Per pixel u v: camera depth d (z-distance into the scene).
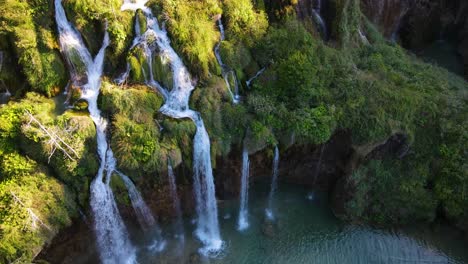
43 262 18.56
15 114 19.08
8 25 19.53
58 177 19.25
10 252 17.09
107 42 21.34
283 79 22.64
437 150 23.83
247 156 22.62
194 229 23.33
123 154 19.36
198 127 21.39
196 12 22.00
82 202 19.56
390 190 23.58
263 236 23.06
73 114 19.92
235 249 22.33
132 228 21.84
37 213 18.08
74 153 18.81
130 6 21.80
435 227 23.17
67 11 20.64
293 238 22.98
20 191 17.89
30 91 20.67
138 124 20.08
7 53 20.38
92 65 21.73
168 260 21.62
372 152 23.80
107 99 20.17
